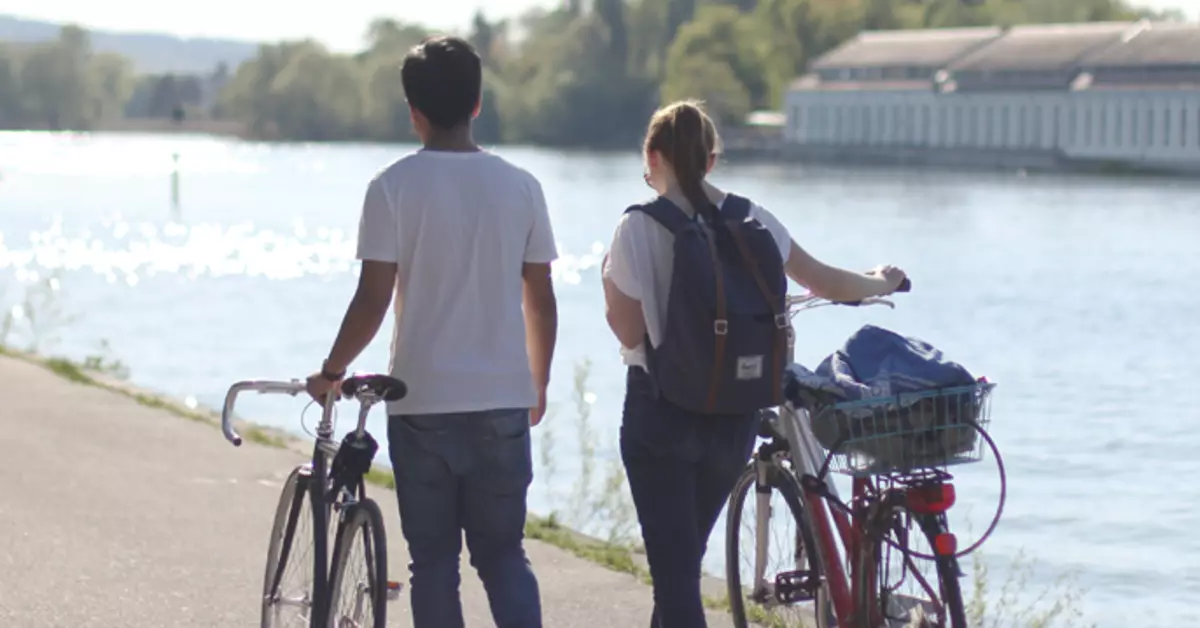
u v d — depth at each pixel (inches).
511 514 262.5
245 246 2896.2
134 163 7682.1
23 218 3540.8
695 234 257.9
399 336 259.3
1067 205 5137.8
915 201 5295.3
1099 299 2346.2
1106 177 7593.5
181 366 1336.1
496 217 257.1
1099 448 1049.5
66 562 404.8
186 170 7062.0
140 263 2458.2
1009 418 1214.9
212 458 557.6
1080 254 3208.7
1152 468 959.0
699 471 275.4
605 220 4035.4
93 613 359.9
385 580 254.8
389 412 261.0
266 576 295.9
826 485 273.3
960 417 253.3
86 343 1435.8
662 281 263.6
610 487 610.2
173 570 399.9
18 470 524.7
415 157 257.3
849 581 269.7
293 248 2866.6
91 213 3823.8
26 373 756.6
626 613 368.2
